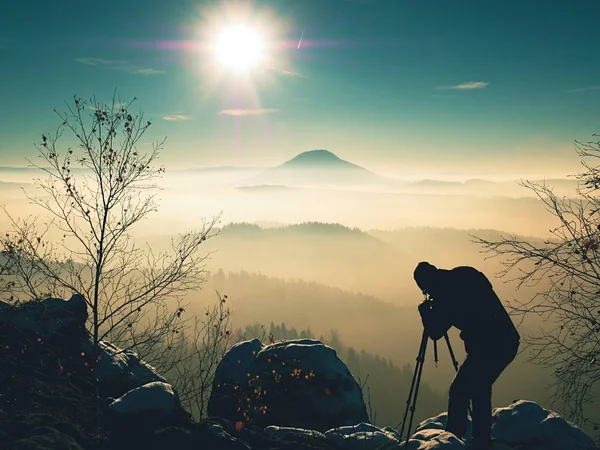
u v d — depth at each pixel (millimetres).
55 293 9281
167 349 9227
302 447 7148
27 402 8039
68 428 7000
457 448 7027
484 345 7445
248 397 8688
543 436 7785
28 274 8695
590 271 7973
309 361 9070
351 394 9016
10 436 6641
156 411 7000
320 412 8836
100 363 9055
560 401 8125
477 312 7449
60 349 8984
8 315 8938
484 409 7438
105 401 8430
